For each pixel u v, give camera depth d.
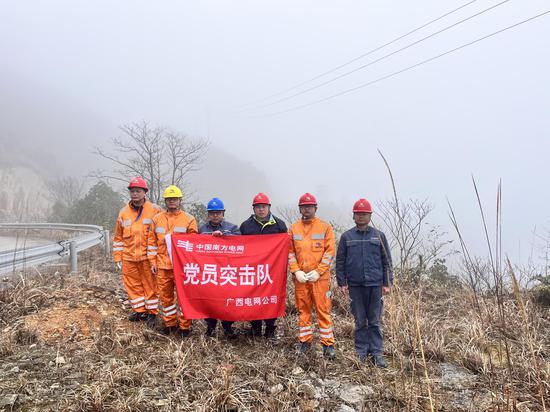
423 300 6.99
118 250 5.37
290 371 4.12
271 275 5.05
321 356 4.54
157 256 5.07
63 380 3.50
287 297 6.58
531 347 2.79
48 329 4.62
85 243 9.37
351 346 4.97
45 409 3.04
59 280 6.47
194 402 3.30
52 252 7.04
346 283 4.66
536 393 3.68
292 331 5.28
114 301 5.88
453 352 4.80
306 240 4.67
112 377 3.49
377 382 3.94
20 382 3.36
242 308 4.95
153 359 4.04
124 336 4.55
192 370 3.87
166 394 3.43
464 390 3.82
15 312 4.90
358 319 4.59
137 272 5.33
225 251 5.03
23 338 4.34
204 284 4.94
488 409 3.36
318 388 3.78
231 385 3.50
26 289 5.52
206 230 5.36
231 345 4.75
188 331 4.98
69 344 4.33
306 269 4.63
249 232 5.29
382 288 4.61
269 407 3.24
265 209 5.21
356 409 3.45
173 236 4.95
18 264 6.19
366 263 4.52
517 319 5.45
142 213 5.31
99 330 4.70
